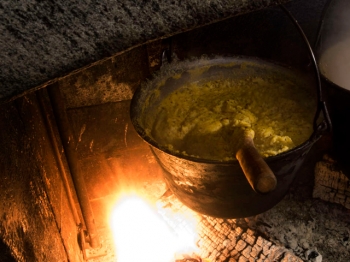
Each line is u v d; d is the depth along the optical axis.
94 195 1.63
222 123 0.98
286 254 1.25
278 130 0.99
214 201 0.95
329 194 1.42
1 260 0.70
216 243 1.35
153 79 1.08
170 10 0.64
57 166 1.42
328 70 1.22
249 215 1.00
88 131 1.44
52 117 1.35
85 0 0.59
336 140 1.13
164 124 1.06
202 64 1.14
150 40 0.66
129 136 1.50
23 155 0.96
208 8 0.66
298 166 0.96
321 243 1.37
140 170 1.61
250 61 1.13
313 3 1.28
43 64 0.61
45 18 0.58
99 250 1.57
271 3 0.70
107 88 1.36
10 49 0.59
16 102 1.01
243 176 0.87
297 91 1.08
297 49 1.37
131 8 0.62
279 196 1.00
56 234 1.12
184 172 0.91
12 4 0.56
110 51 0.64
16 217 0.79
